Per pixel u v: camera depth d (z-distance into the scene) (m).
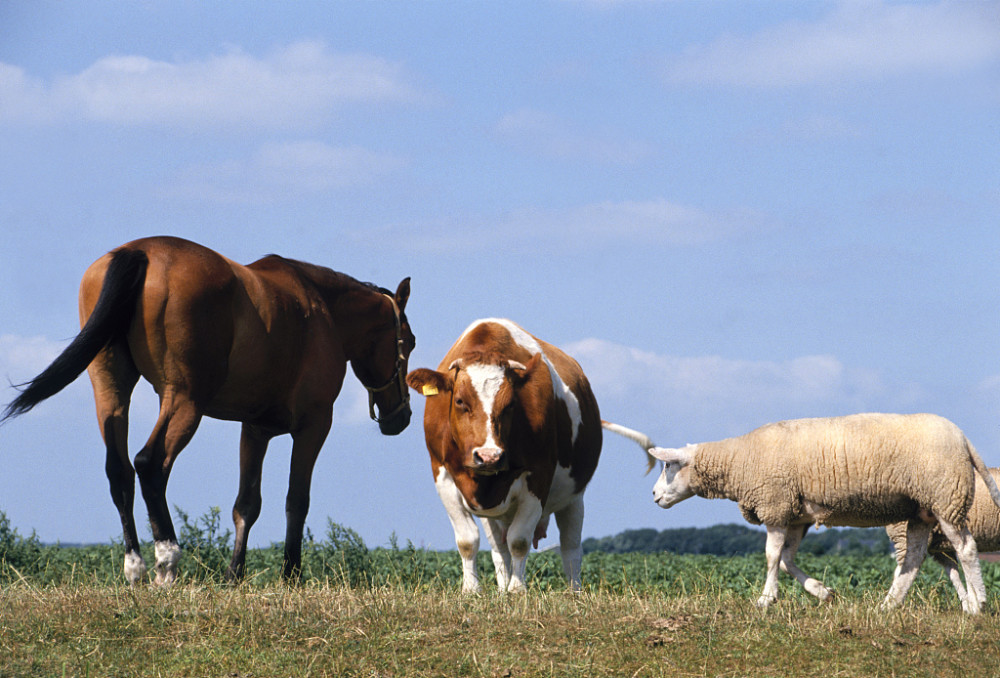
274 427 11.04
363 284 12.48
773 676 7.24
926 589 12.23
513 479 10.55
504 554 11.69
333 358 11.19
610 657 7.53
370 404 13.02
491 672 7.14
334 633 7.89
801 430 10.09
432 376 10.49
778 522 10.16
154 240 9.38
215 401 10.27
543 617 8.47
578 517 12.44
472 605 8.81
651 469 12.51
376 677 7.07
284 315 10.48
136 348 9.13
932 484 9.55
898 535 11.54
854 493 9.82
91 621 7.93
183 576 9.34
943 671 7.39
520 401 10.55
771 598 10.02
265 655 7.42
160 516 9.09
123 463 9.19
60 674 6.96
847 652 7.76
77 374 8.72
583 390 12.29
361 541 12.37
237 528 11.22
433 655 7.45
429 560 18.20
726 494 10.49
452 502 10.85
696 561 18.41
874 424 9.82
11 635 7.67
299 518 11.03
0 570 11.59
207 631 7.89
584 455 12.05
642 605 8.98
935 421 9.70
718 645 7.87
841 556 22.23
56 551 14.60
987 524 10.95
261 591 9.02
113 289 8.88
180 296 9.12
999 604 9.95
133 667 7.13
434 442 10.91
